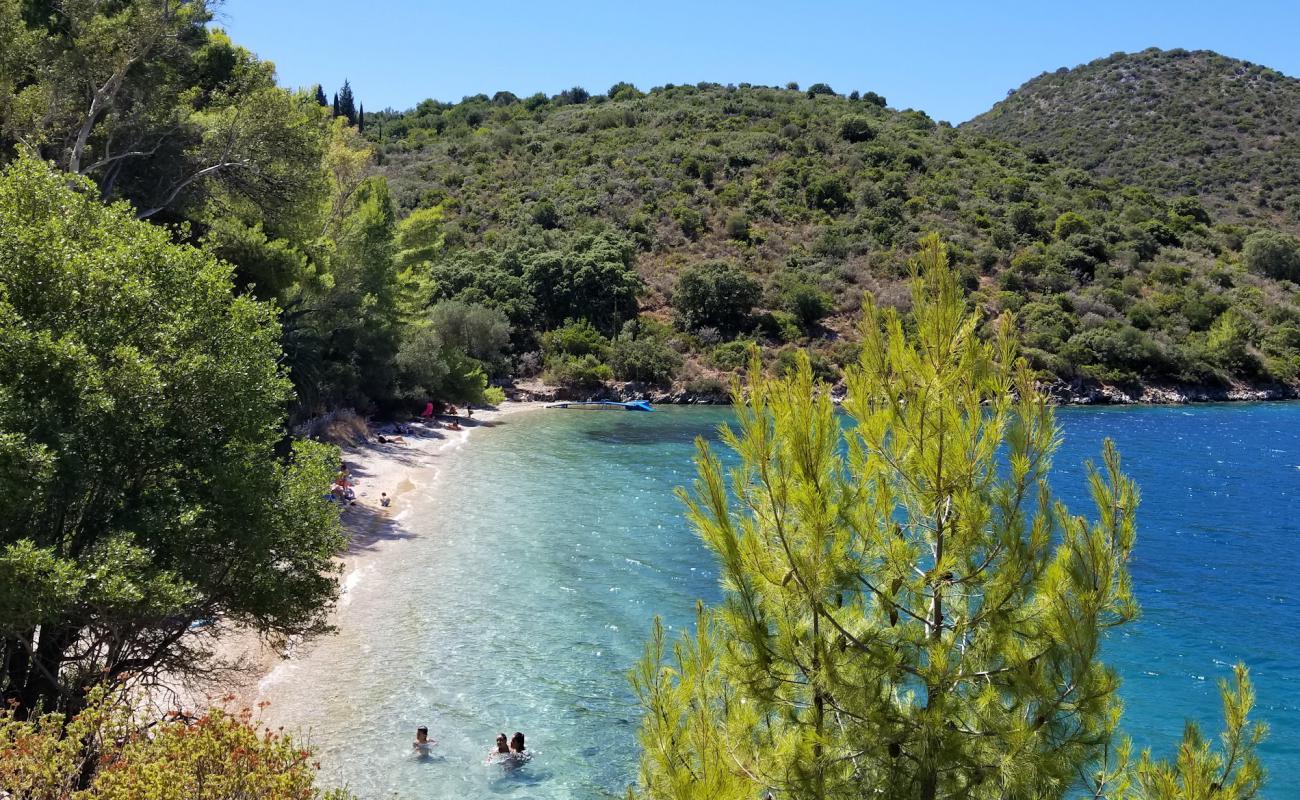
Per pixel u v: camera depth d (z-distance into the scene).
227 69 31.17
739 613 5.85
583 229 87.00
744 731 5.83
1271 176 131.88
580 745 15.59
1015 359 6.00
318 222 38.66
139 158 28.47
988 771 5.39
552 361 71.75
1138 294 81.50
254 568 12.80
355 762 14.64
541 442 49.88
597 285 77.88
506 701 17.17
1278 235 91.62
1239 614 23.33
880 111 135.00
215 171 29.38
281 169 30.42
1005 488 5.79
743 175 101.25
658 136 113.62
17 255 12.20
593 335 74.62
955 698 5.53
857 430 6.13
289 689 17.20
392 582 23.98
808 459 5.70
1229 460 46.81
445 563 25.95
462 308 69.62
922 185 98.06
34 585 10.04
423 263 54.97
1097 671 5.36
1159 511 35.53
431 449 45.41
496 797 13.85
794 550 5.69
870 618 5.89
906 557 5.78
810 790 5.48
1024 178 103.19
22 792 7.56
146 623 11.60
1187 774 5.29
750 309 79.31
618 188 96.94
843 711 5.60
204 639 18.34
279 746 8.54
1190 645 21.05
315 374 35.84
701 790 5.52
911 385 6.06
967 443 5.79
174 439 12.41
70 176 14.28
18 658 12.15
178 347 12.93
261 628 13.35
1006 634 5.53
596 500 35.34
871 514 5.92
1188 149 147.12
